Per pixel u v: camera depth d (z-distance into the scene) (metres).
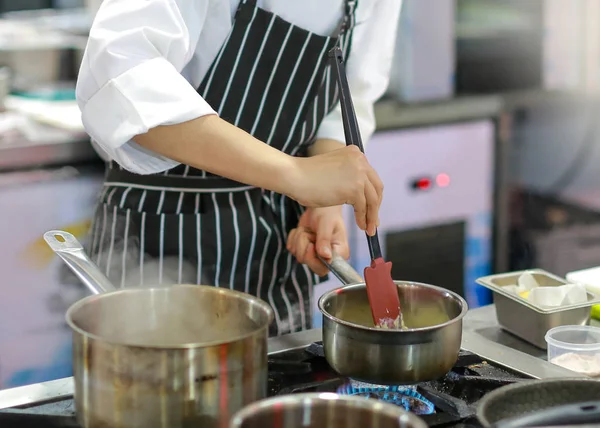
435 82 2.62
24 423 0.92
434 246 2.66
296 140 1.52
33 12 2.75
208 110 1.20
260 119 1.47
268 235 1.54
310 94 1.48
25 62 2.61
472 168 2.67
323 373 1.07
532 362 1.09
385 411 0.76
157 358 0.81
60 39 2.68
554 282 1.35
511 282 1.36
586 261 2.90
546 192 2.93
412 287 1.11
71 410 0.96
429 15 2.55
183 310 1.01
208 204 1.49
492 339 1.28
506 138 2.72
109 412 0.83
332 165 1.21
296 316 1.59
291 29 1.43
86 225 2.18
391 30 1.62
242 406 0.85
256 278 1.54
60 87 2.61
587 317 1.27
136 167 1.29
